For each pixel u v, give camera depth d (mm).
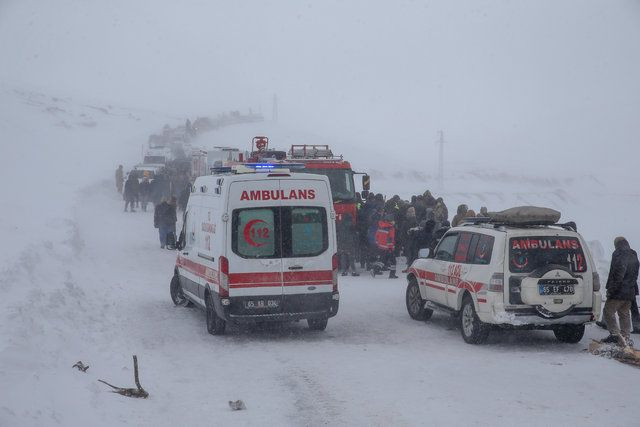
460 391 8617
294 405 8109
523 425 7293
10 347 8523
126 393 8305
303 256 11766
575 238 11078
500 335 12227
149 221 32031
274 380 9234
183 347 11227
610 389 8688
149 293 16375
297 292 11703
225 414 7762
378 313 14328
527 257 10891
